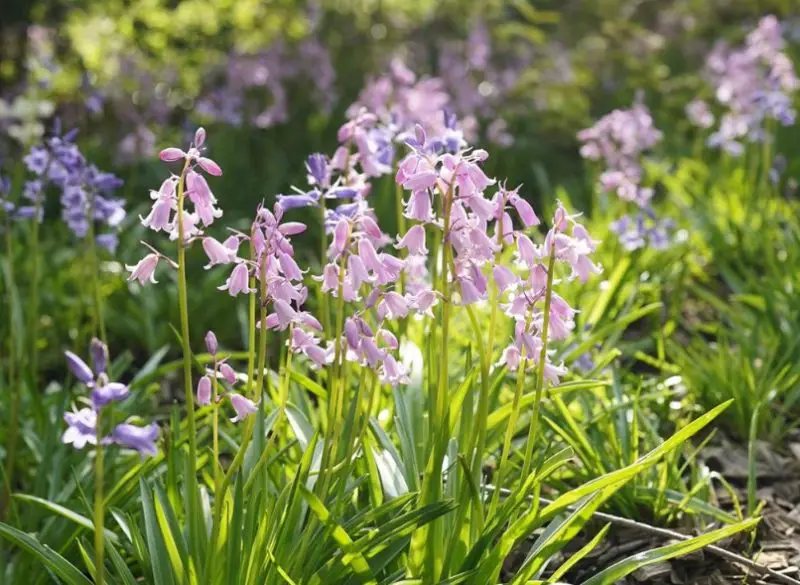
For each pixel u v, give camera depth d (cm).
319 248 751
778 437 480
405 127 644
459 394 344
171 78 951
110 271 665
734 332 544
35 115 739
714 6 1220
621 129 686
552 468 320
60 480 405
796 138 901
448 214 291
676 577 373
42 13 959
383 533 294
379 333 305
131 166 852
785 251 649
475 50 1009
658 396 472
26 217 477
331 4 1071
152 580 321
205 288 641
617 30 1126
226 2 1008
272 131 922
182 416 510
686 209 728
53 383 554
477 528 313
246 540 302
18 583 364
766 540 403
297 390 420
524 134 991
